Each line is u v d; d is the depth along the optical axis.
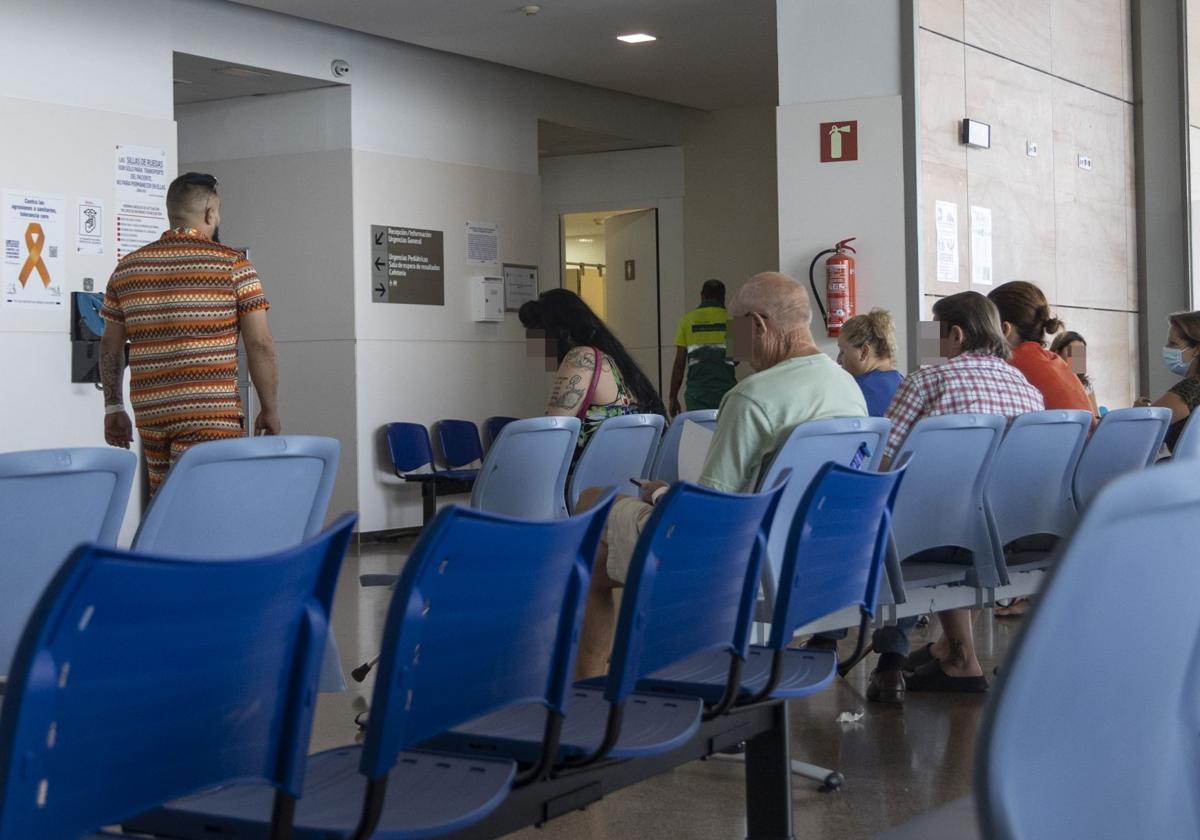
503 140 10.09
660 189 12.12
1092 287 8.98
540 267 10.39
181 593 1.27
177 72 8.48
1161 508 0.85
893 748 3.72
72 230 7.34
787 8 7.26
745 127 11.80
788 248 7.28
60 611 1.15
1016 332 5.32
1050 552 4.23
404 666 1.54
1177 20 9.46
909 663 4.63
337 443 2.75
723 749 2.41
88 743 1.23
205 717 1.37
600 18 8.73
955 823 1.46
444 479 8.94
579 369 4.84
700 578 2.13
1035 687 0.86
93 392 7.42
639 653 1.96
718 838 2.97
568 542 1.83
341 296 9.00
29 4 7.16
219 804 1.69
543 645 1.86
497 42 9.28
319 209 9.06
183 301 4.21
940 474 3.61
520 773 1.91
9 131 7.07
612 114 11.15
